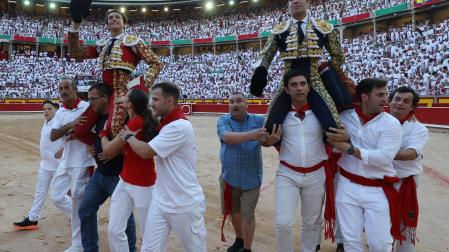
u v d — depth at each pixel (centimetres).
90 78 2973
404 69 1988
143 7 4372
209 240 434
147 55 350
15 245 413
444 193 601
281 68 2680
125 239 310
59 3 4116
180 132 269
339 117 307
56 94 3112
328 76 316
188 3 4159
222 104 2675
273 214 523
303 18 318
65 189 408
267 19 3634
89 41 3859
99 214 527
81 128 359
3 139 1370
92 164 396
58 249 404
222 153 385
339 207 294
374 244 274
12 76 3253
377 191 282
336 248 407
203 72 3353
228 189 389
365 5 2773
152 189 302
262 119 389
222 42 3725
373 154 275
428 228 454
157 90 274
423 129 324
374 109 287
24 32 3712
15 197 611
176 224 277
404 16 2758
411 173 324
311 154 304
